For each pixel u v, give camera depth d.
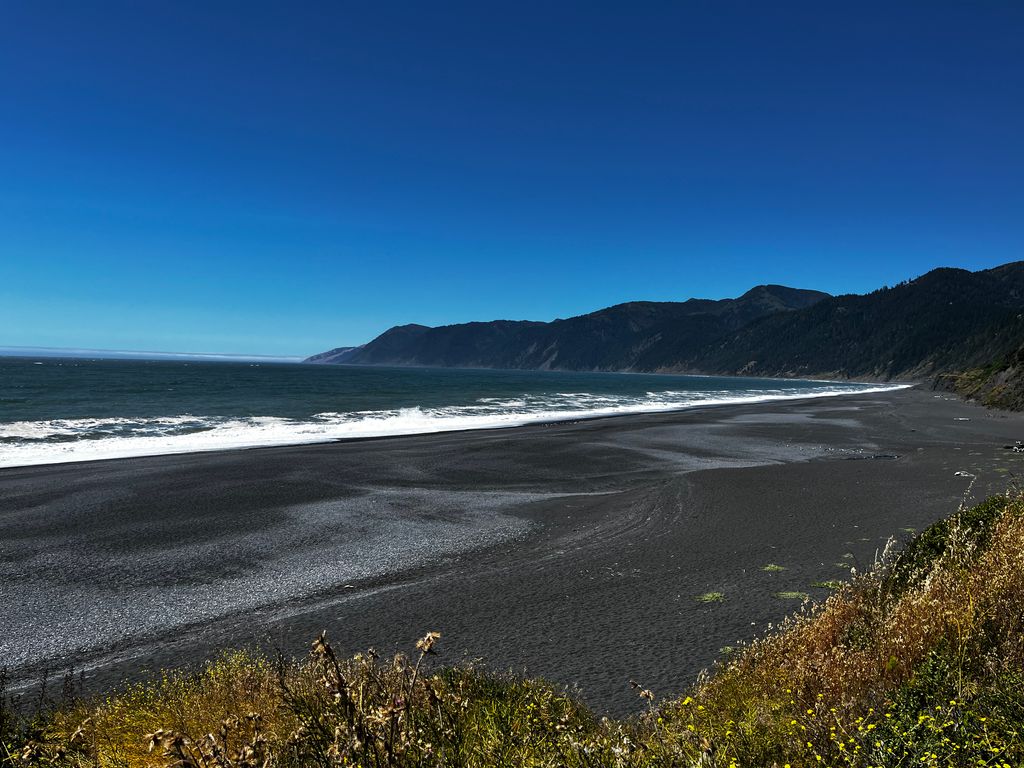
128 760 3.41
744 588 8.42
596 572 9.51
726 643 6.61
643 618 7.48
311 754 2.45
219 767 2.00
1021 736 2.46
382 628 7.50
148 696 4.86
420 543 11.63
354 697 2.35
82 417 35.25
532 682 4.81
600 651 6.54
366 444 26.16
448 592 8.80
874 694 3.42
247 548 11.19
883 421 39.91
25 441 25.23
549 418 41.88
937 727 2.46
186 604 8.53
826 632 4.75
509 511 14.41
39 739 3.34
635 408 54.81
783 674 4.22
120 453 22.62
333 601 8.61
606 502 15.33
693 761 2.66
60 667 6.69
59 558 10.45
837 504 13.99
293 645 7.03
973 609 3.95
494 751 2.99
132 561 10.37
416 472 19.56
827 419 41.78
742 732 3.09
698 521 12.66
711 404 63.03
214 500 15.05
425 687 2.50
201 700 4.46
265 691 4.30
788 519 12.59
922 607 4.26
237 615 8.15
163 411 40.59
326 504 14.85
